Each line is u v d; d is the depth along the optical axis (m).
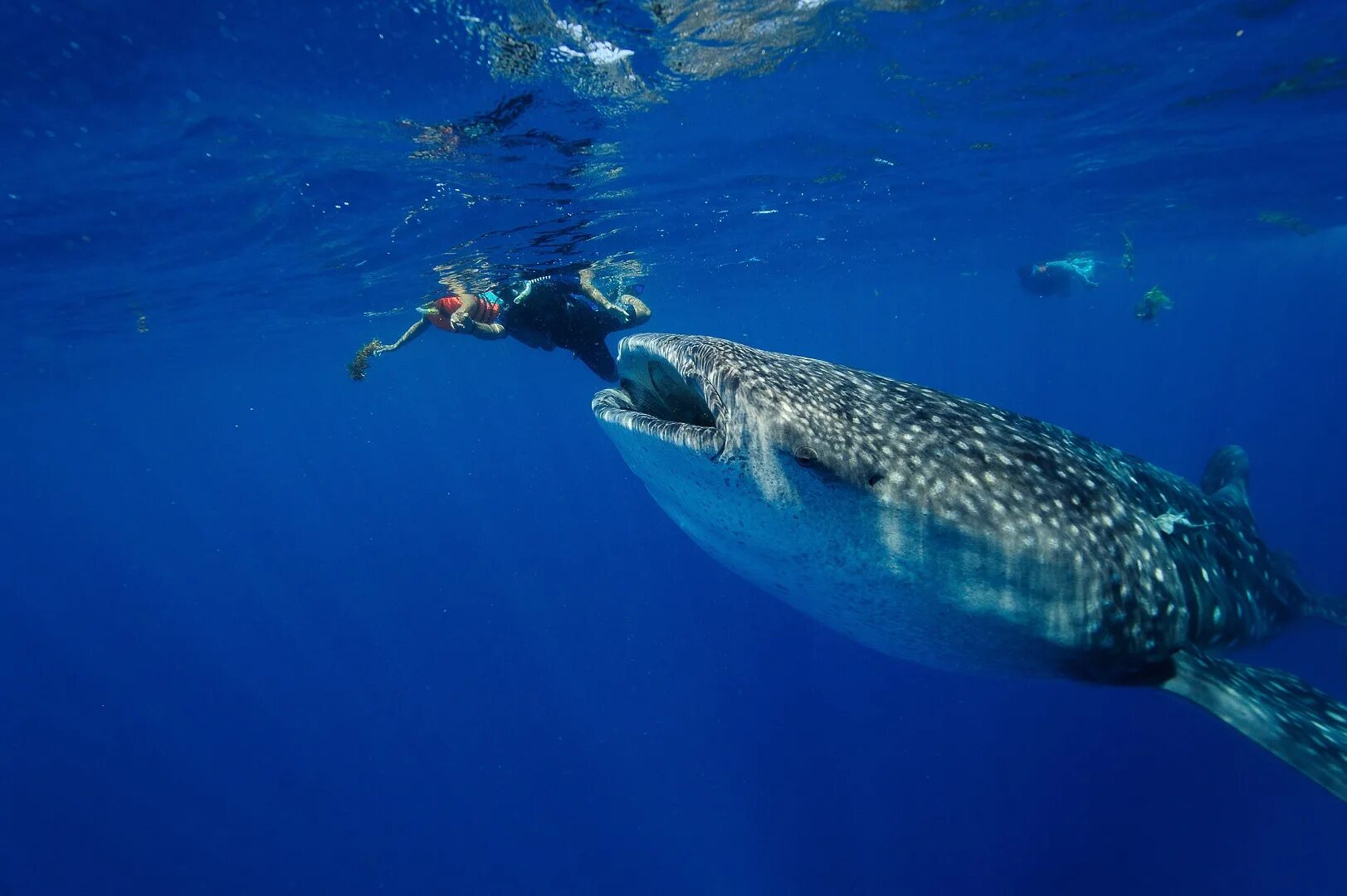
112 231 10.60
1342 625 5.34
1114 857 10.78
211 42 6.11
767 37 7.56
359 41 6.34
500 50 6.85
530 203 11.74
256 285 15.76
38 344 18.66
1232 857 10.43
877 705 15.06
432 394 58.12
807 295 33.00
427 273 15.56
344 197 10.40
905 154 12.56
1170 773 11.75
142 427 49.94
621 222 13.94
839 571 3.04
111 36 5.85
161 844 19.56
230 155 8.49
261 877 17.45
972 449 3.05
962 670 3.53
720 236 17.33
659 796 15.72
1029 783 12.43
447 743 19.75
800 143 11.23
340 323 22.77
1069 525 3.04
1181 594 3.42
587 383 54.78
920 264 27.34
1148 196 17.70
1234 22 8.14
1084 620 3.05
